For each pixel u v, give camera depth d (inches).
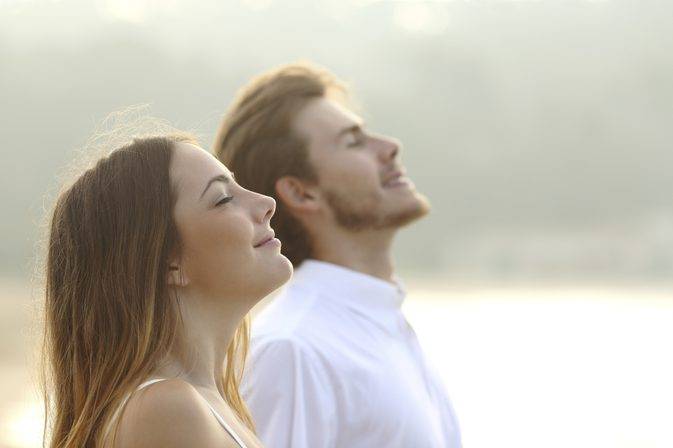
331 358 237.3
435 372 261.4
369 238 268.5
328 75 281.7
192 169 180.2
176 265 177.8
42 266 191.9
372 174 267.3
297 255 269.4
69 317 178.7
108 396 170.4
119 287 174.1
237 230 178.9
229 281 179.3
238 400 197.6
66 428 178.1
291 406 231.6
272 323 243.9
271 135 269.9
